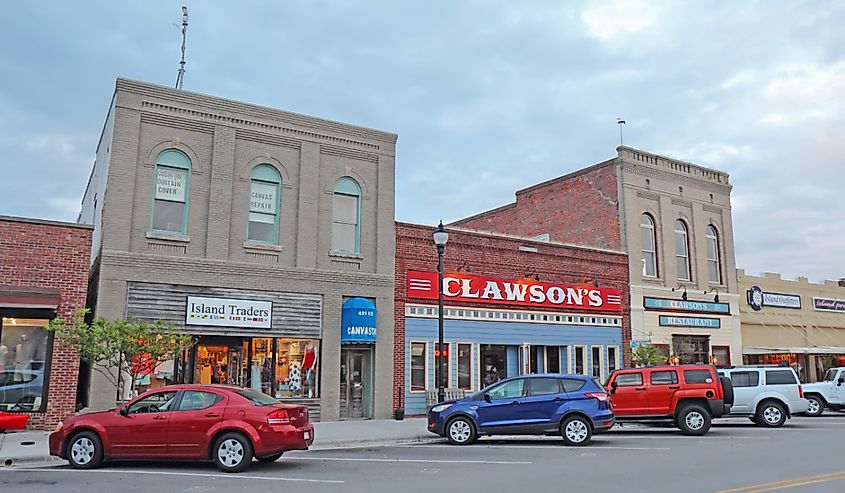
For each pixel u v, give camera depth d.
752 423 21.02
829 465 11.73
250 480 10.63
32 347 16.80
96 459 11.95
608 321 27.41
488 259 24.73
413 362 22.48
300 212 20.83
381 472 11.48
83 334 14.65
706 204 32.28
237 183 20.03
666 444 15.39
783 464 11.89
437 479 10.66
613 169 29.83
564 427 15.55
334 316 20.92
